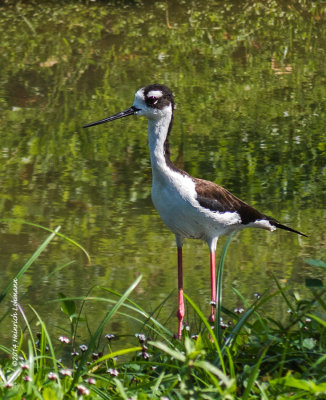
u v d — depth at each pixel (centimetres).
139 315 896
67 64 2038
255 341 660
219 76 1944
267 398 552
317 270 1012
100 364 692
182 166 1383
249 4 2733
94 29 2394
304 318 840
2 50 2167
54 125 1599
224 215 879
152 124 854
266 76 1944
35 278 996
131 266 1036
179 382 620
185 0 2783
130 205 1246
